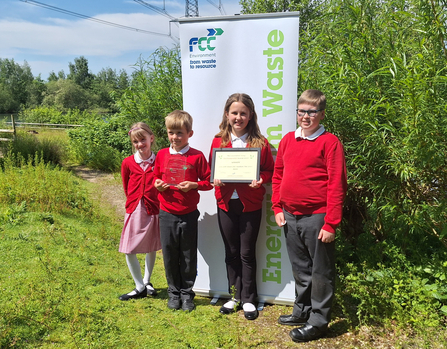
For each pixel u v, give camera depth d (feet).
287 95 9.97
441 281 10.19
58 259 13.16
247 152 9.66
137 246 10.76
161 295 11.51
